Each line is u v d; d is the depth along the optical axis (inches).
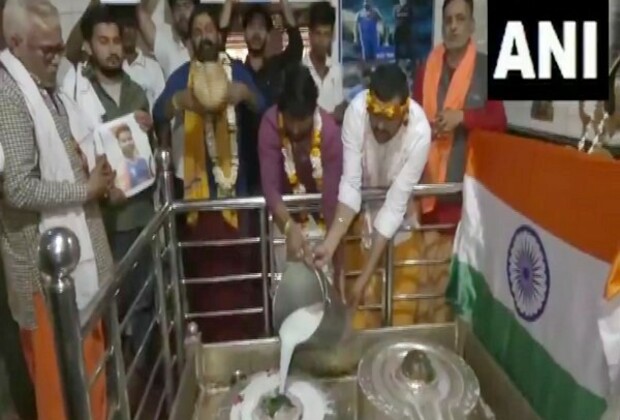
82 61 52.7
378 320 57.3
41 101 40.5
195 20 55.2
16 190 38.6
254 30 56.3
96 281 44.3
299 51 57.6
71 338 23.6
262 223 49.9
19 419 51.9
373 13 57.3
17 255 41.5
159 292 43.9
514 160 41.2
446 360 42.2
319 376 48.4
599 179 31.6
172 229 47.5
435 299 58.2
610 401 30.2
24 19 47.8
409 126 45.6
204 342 54.6
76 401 24.4
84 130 50.4
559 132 50.5
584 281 33.2
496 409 45.2
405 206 48.2
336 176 46.8
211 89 55.2
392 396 38.2
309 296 42.2
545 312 38.0
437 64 57.9
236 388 45.3
